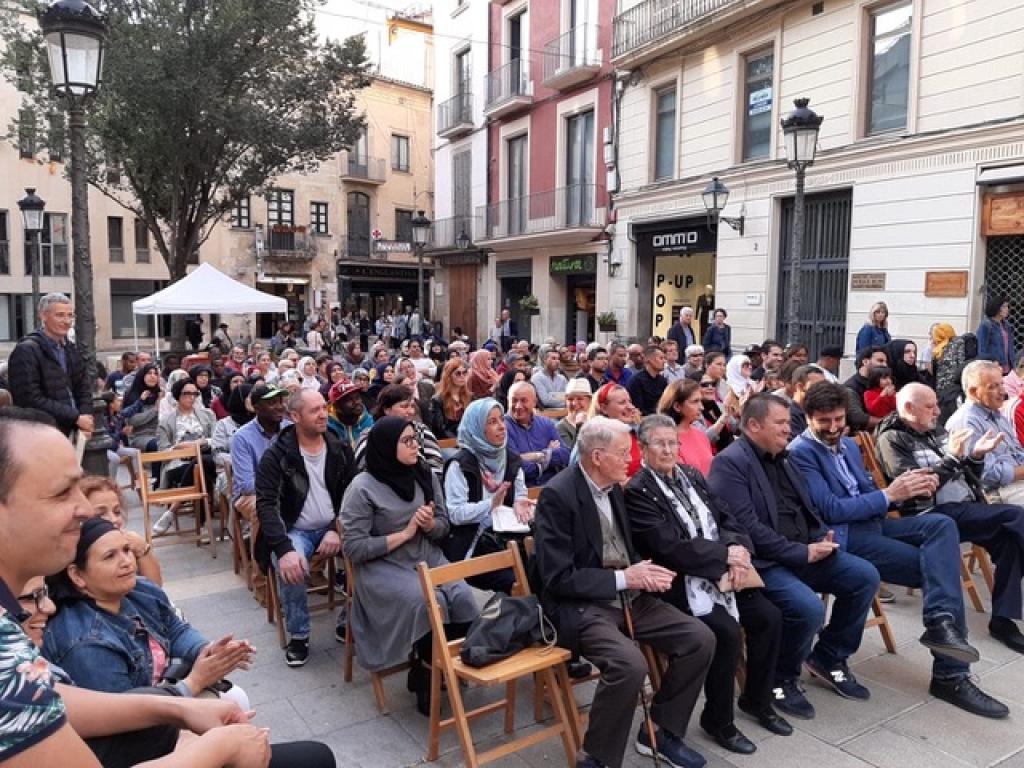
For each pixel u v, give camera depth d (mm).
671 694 3422
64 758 1420
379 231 36094
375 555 3871
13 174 28469
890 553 4289
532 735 3332
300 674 4336
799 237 9000
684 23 14766
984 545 4621
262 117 16750
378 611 3842
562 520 3600
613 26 17125
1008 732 3670
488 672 3229
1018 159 9961
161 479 7344
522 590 3768
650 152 16719
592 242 18703
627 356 9852
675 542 3629
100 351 30266
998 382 5203
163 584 5781
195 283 13648
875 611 4555
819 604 3812
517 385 5863
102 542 2416
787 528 4148
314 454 4879
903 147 11281
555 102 19875
